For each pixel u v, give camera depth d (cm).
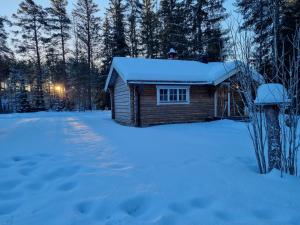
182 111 1248
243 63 396
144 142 650
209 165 409
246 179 337
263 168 371
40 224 223
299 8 1265
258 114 399
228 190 298
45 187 318
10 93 3550
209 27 2270
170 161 438
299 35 358
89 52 2909
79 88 3266
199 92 1284
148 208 259
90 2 2903
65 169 387
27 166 407
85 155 490
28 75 3303
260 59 424
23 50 2912
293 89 357
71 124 1245
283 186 311
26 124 1280
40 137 772
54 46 3028
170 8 2634
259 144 395
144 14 3027
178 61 1441
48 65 3111
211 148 562
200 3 2283
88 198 275
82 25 2919
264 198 278
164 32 2614
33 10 2880
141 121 1161
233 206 259
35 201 271
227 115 1312
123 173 362
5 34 2753
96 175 351
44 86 3456
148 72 1189
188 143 632
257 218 236
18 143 654
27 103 2727
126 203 264
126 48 2906
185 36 2464
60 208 253
